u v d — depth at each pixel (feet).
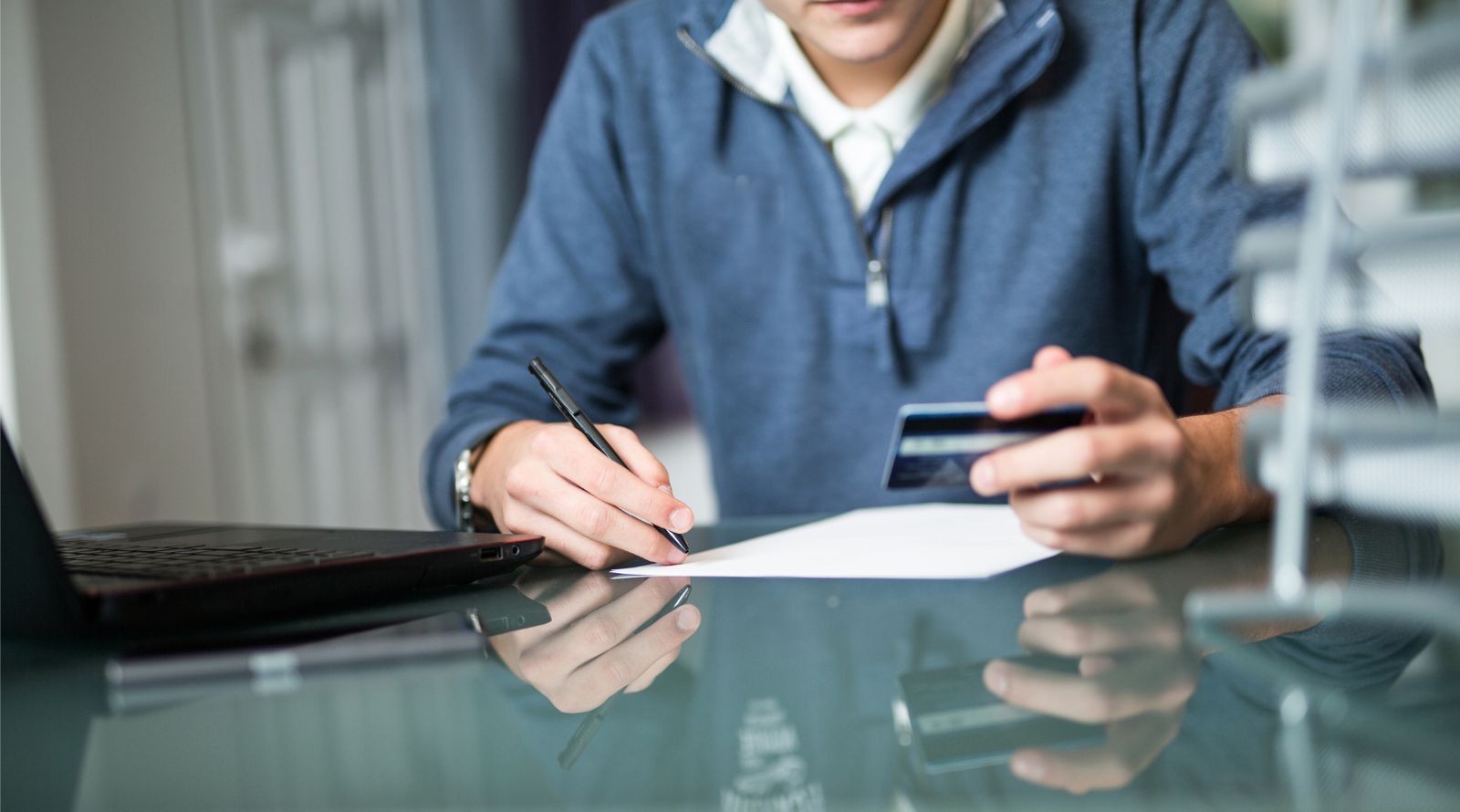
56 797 1.09
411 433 12.46
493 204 13.83
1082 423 2.13
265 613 1.90
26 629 1.75
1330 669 1.37
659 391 18.58
